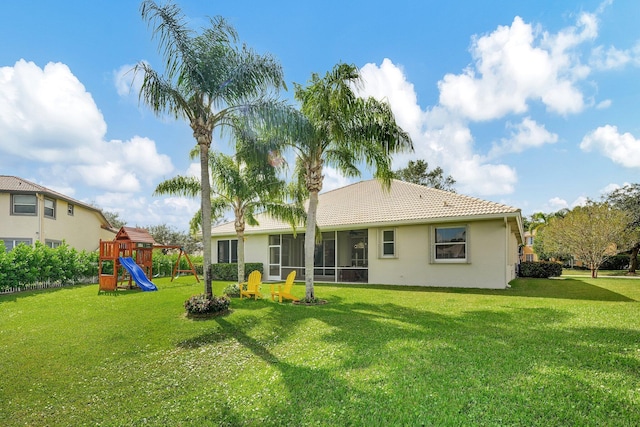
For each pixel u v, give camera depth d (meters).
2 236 19.80
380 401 3.68
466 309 8.84
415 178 37.66
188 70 8.53
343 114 10.41
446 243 14.77
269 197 13.35
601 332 6.15
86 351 6.01
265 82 9.28
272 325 7.59
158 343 6.44
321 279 18.36
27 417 3.80
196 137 9.12
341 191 21.75
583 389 3.76
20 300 11.46
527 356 4.88
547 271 23.11
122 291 13.89
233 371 4.98
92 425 3.59
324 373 4.55
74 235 24.52
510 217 13.48
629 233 25.39
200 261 25.45
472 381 4.06
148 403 4.04
